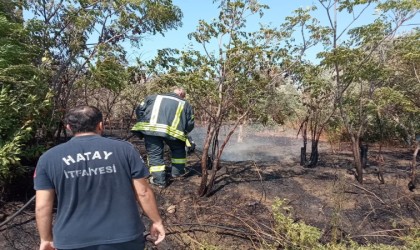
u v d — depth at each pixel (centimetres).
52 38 532
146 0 530
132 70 564
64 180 230
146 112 528
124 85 573
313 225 439
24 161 511
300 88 619
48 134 530
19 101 439
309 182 575
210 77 481
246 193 523
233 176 586
